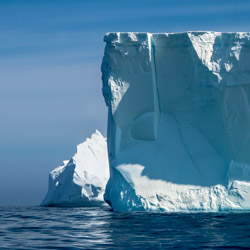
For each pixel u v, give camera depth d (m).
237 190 113.00
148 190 115.12
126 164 118.69
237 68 115.56
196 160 118.69
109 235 74.62
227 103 117.44
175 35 122.19
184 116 123.44
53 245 64.88
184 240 69.25
